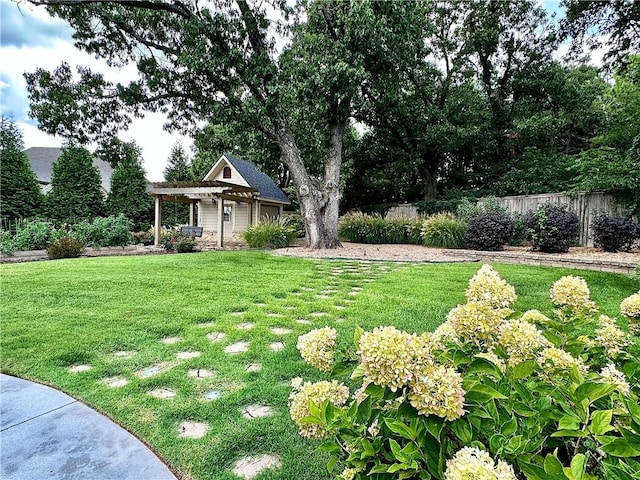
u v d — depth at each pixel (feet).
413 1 30.25
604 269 20.04
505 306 3.99
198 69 24.90
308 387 3.96
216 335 10.52
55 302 13.78
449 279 18.35
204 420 6.37
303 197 32.30
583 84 44.93
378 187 53.78
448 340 3.91
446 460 2.66
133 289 15.89
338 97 30.12
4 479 4.99
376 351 2.92
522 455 2.66
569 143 47.03
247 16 26.07
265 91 28.30
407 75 40.98
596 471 2.65
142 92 27.40
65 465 5.27
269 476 4.98
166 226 59.16
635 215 25.76
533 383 3.39
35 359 8.81
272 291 15.93
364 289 16.37
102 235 38.75
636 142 25.63
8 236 35.17
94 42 26.68
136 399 7.05
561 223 26.30
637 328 4.79
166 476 5.07
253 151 41.24
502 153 46.60
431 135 44.47
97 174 54.80
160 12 26.32
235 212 59.98
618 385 3.17
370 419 3.28
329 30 31.37
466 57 45.50
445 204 42.01
